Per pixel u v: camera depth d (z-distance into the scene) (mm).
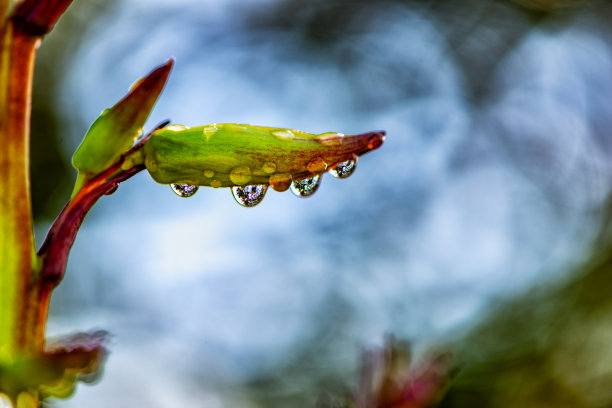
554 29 812
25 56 259
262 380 681
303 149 271
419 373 287
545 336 684
